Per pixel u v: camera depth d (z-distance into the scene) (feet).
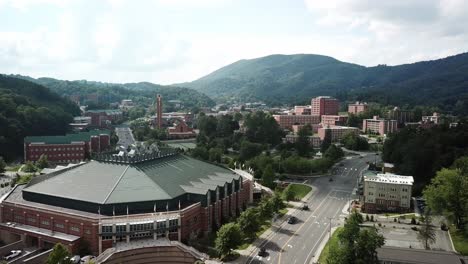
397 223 545.03
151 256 407.64
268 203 547.90
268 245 459.73
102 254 393.09
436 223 536.83
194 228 476.95
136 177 498.28
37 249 425.28
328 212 600.80
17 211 472.03
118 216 424.87
